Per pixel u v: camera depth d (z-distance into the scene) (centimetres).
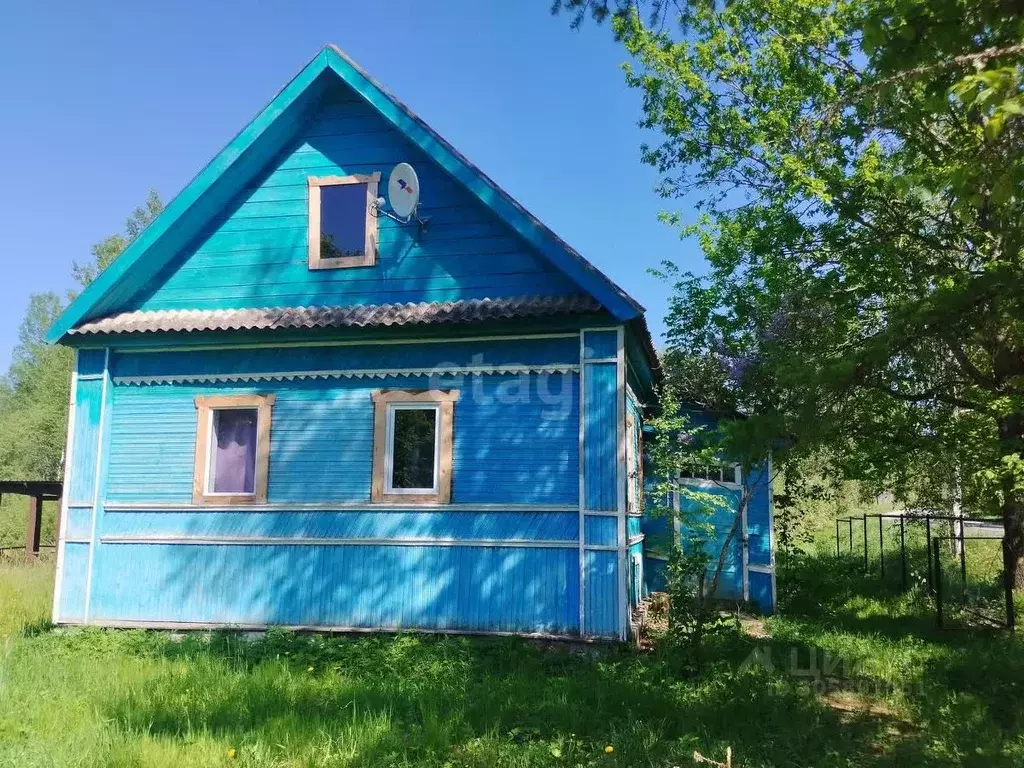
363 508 941
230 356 1003
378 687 713
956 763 537
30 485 2147
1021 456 927
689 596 838
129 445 1012
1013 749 556
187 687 714
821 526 2345
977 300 582
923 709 663
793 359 729
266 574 951
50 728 607
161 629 961
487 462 922
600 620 858
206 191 999
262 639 899
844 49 1333
